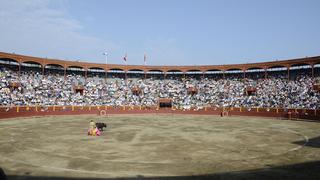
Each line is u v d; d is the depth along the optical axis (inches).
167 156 792.3
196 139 1104.8
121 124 1685.5
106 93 2950.3
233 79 3161.9
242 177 591.5
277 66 2805.1
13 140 1047.0
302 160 751.7
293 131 1387.8
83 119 2028.8
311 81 2554.1
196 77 3361.2
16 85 2420.0
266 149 907.4
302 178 588.7
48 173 615.5
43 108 2306.8
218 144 994.1
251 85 2920.8
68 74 3043.8
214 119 2149.4
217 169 654.5
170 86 3221.0
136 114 2657.5
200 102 2901.1
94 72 3238.2
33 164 692.7
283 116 2228.1
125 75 3341.5
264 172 631.2
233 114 2556.6
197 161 733.9
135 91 3090.6
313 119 1989.4
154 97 3019.2
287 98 2472.9
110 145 957.8
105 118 2151.8
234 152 855.7
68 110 2445.9
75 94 2768.2
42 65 2748.5
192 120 2033.7
